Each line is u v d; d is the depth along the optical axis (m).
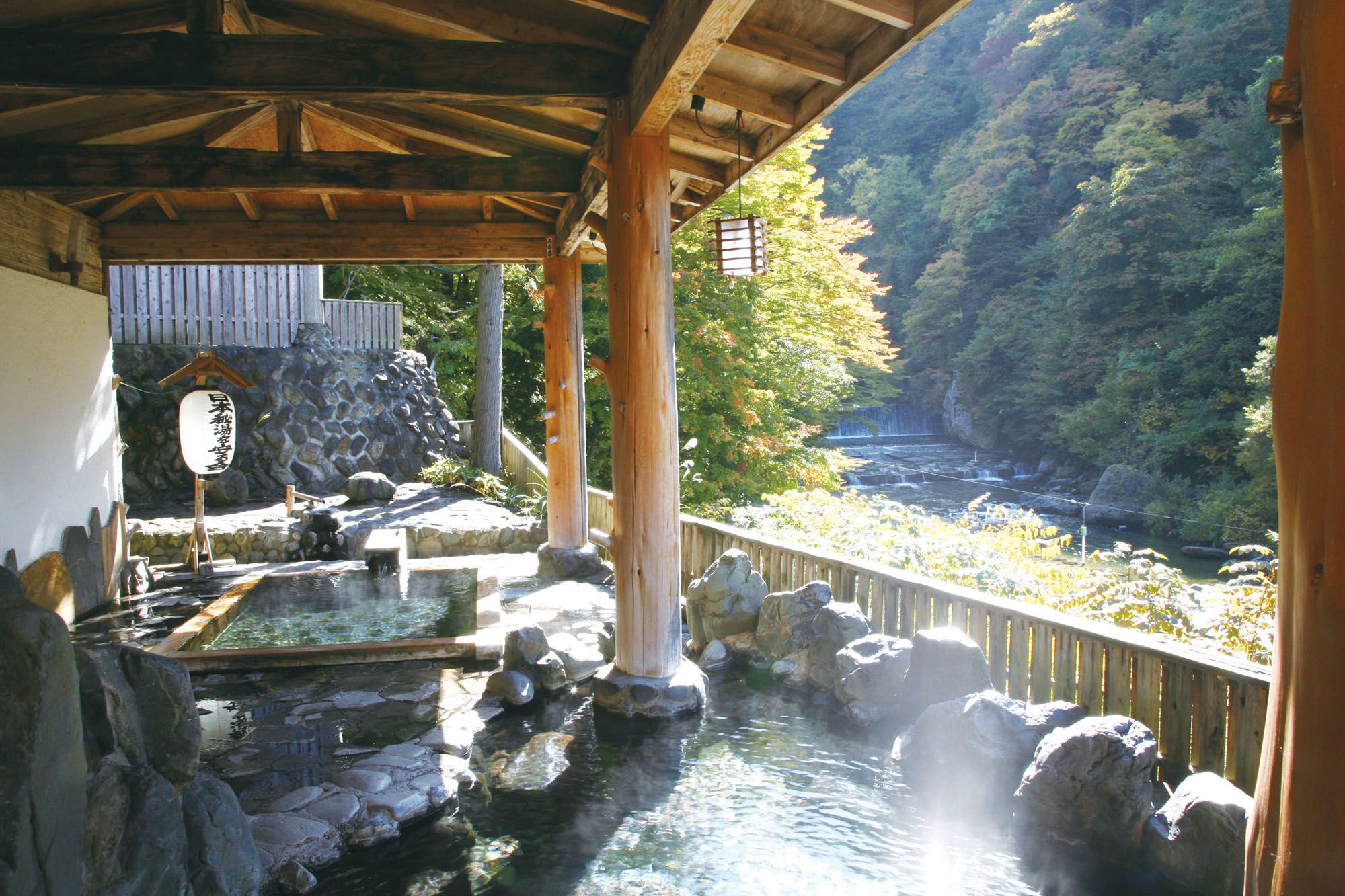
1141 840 2.87
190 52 3.43
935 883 2.72
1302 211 1.23
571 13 3.70
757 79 3.75
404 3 3.68
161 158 4.78
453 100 3.70
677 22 2.94
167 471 9.88
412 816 3.12
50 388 5.75
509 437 12.40
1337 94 1.12
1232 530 15.01
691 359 12.01
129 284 10.02
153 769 2.45
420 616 5.96
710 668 4.88
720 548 5.99
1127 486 18.06
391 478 11.47
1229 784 2.74
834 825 3.10
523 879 2.76
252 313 10.77
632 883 2.74
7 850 1.71
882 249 31.80
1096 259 21.56
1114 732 2.95
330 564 7.86
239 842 2.58
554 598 6.43
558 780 3.46
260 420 10.41
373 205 7.01
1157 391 19.16
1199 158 21.16
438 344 16.25
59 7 3.89
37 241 5.69
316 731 3.88
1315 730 1.17
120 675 2.40
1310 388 1.20
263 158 4.89
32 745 1.80
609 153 4.00
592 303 14.24
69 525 6.00
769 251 13.13
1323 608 1.16
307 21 4.46
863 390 24.94
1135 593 5.02
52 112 4.71
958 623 4.14
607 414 14.40
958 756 3.37
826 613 4.55
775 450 13.48
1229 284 19.20
